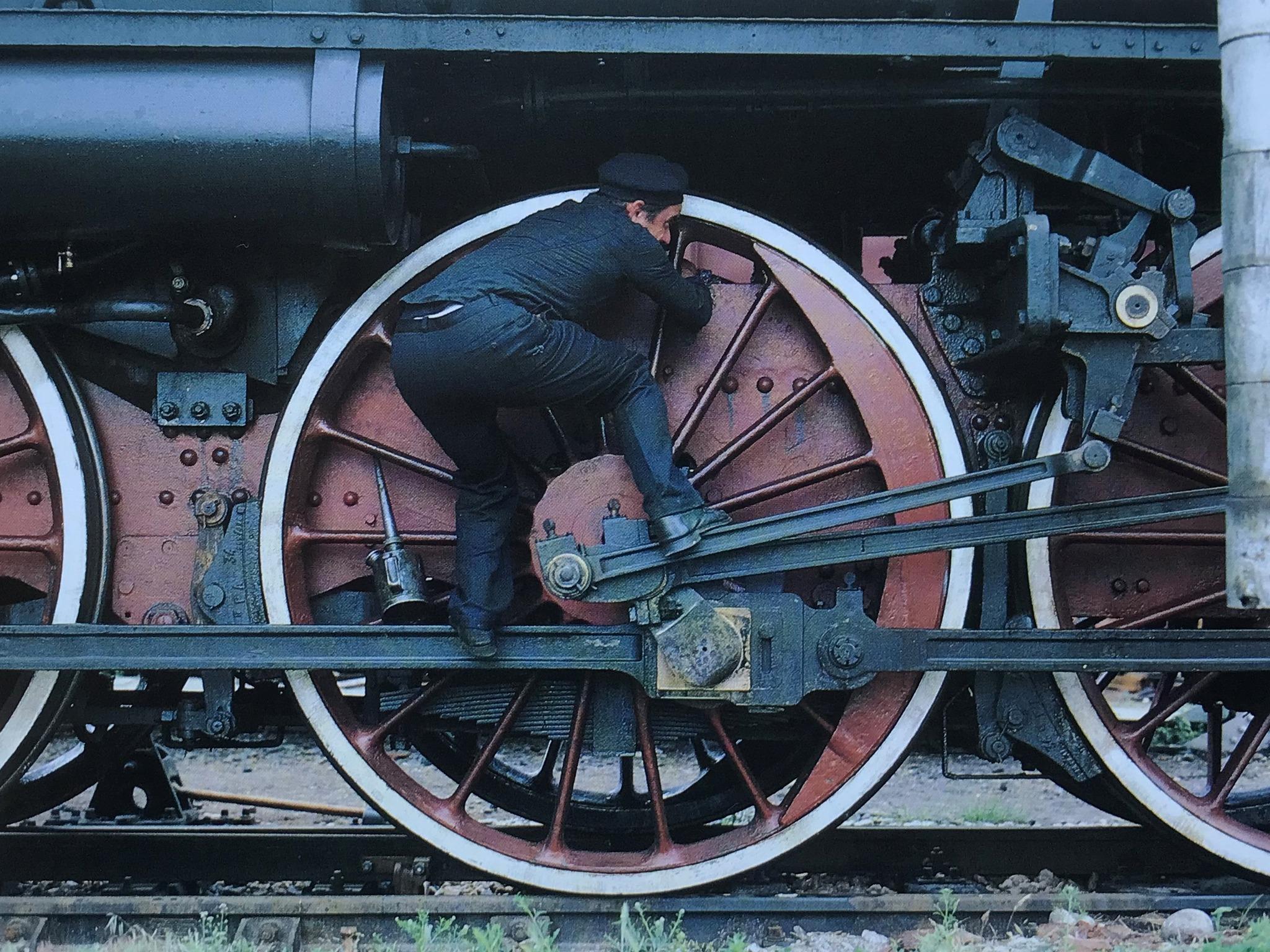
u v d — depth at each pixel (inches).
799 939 132.0
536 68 131.2
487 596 126.7
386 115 124.0
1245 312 107.9
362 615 142.5
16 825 169.8
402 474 140.6
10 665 127.0
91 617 134.5
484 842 135.5
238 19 119.6
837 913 133.7
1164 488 143.8
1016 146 129.9
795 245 137.3
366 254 138.3
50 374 134.1
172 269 133.6
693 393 139.6
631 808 162.7
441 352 119.6
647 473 124.8
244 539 135.7
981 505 138.4
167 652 128.8
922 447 135.6
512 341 118.6
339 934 131.6
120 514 138.3
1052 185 138.6
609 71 132.8
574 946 131.0
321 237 127.2
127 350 138.9
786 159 151.8
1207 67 125.9
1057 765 142.4
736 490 139.9
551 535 129.6
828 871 158.7
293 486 135.4
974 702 149.7
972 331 140.9
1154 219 130.3
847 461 136.4
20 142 118.3
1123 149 146.6
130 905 130.7
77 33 118.6
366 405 140.6
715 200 137.7
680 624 125.9
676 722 140.9
